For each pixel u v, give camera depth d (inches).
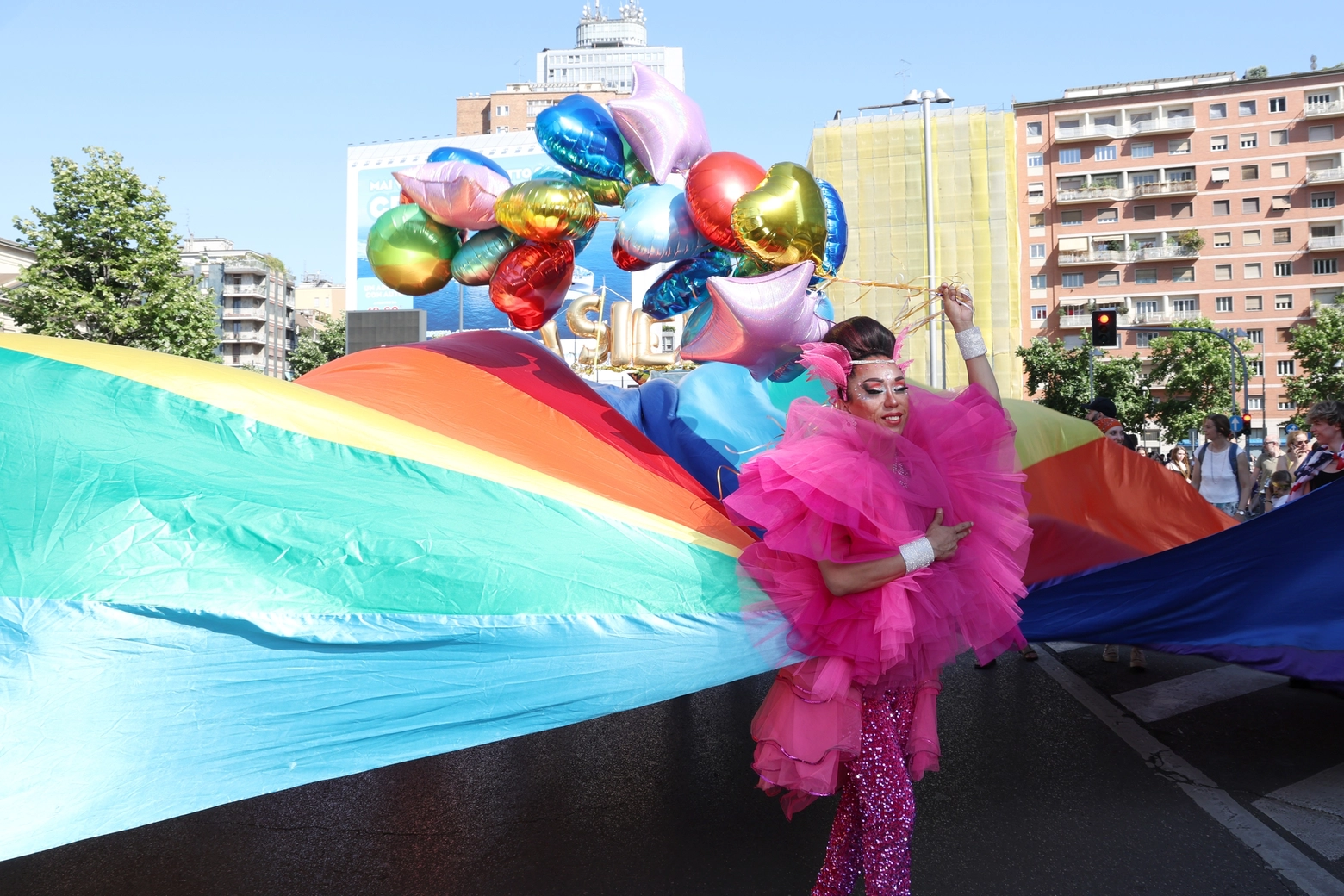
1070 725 210.1
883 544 100.3
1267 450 519.2
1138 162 3361.2
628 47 6545.3
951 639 106.4
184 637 98.0
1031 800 165.2
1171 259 3294.8
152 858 147.4
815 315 148.9
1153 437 2901.1
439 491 124.9
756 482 104.5
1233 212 3289.9
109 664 94.7
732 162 151.9
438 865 143.7
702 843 149.9
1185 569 185.3
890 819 102.4
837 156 2576.3
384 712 104.3
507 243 189.8
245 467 116.8
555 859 144.9
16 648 92.3
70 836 89.1
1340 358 2492.6
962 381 2047.2
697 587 118.9
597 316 225.9
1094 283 3383.4
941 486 106.2
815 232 144.5
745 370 213.0
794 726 101.5
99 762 91.8
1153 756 187.8
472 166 181.3
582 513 126.6
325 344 3213.6
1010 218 2518.5
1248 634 185.8
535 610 111.7
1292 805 161.0
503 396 177.9
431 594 108.8
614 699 110.4
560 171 192.7
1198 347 2561.5
